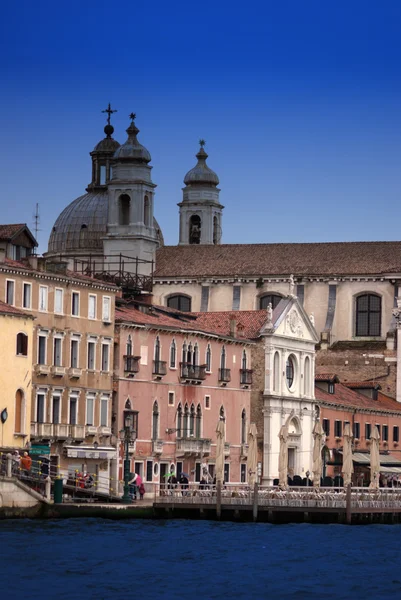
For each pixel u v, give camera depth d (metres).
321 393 135.50
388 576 67.19
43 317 97.75
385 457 139.88
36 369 96.62
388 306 152.12
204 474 112.56
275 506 91.69
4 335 90.69
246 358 122.56
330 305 153.75
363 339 152.25
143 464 107.00
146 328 107.94
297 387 128.00
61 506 86.50
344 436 102.56
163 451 109.56
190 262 159.75
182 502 92.62
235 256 159.50
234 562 70.19
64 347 99.81
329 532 86.00
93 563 67.50
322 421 131.75
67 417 99.69
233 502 92.25
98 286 103.25
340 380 149.25
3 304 92.31
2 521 82.75
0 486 83.06
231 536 81.56
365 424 139.12
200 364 115.38
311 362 131.25
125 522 87.88
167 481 106.62
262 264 157.25
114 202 163.62
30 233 110.69
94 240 171.12
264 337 123.25
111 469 103.50
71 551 71.00
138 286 144.62
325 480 116.44
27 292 96.44
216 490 93.19
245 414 122.19
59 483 86.75
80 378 100.94
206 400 116.38
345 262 155.12
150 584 62.53
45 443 96.56
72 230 172.00
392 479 130.00
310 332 131.12
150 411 108.44
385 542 81.19
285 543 78.94
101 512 88.44
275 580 65.00
